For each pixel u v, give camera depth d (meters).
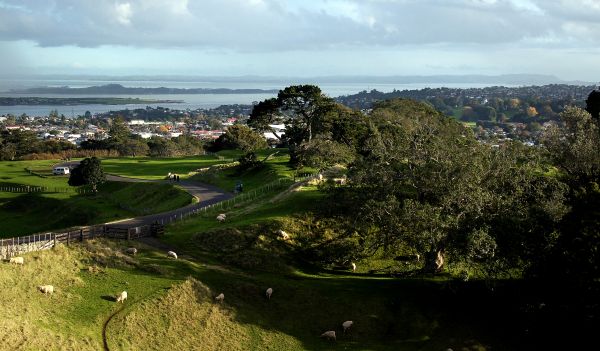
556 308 52.62
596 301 50.41
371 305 52.00
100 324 41.47
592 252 49.56
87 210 98.56
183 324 44.41
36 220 100.62
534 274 53.72
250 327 46.47
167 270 51.66
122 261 52.06
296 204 72.00
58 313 41.38
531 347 48.97
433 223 52.62
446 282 56.06
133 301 45.12
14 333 36.34
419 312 51.91
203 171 119.69
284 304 50.78
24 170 146.62
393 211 55.69
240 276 54.56
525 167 59.25
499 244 52.56
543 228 52.09
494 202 55.34
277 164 109.12
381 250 65.44
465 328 50.62
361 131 112.12
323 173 91.50
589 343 49.28
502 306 54.41
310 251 63.62
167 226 68.31
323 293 53.22
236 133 184.00
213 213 74.88
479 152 60.06
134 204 99.69
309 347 45.53
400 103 183.12
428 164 57.53
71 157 183.75
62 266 48.31
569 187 59.94
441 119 159.75
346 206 61.75
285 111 113.38
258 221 66.50
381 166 61.28
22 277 44.12
